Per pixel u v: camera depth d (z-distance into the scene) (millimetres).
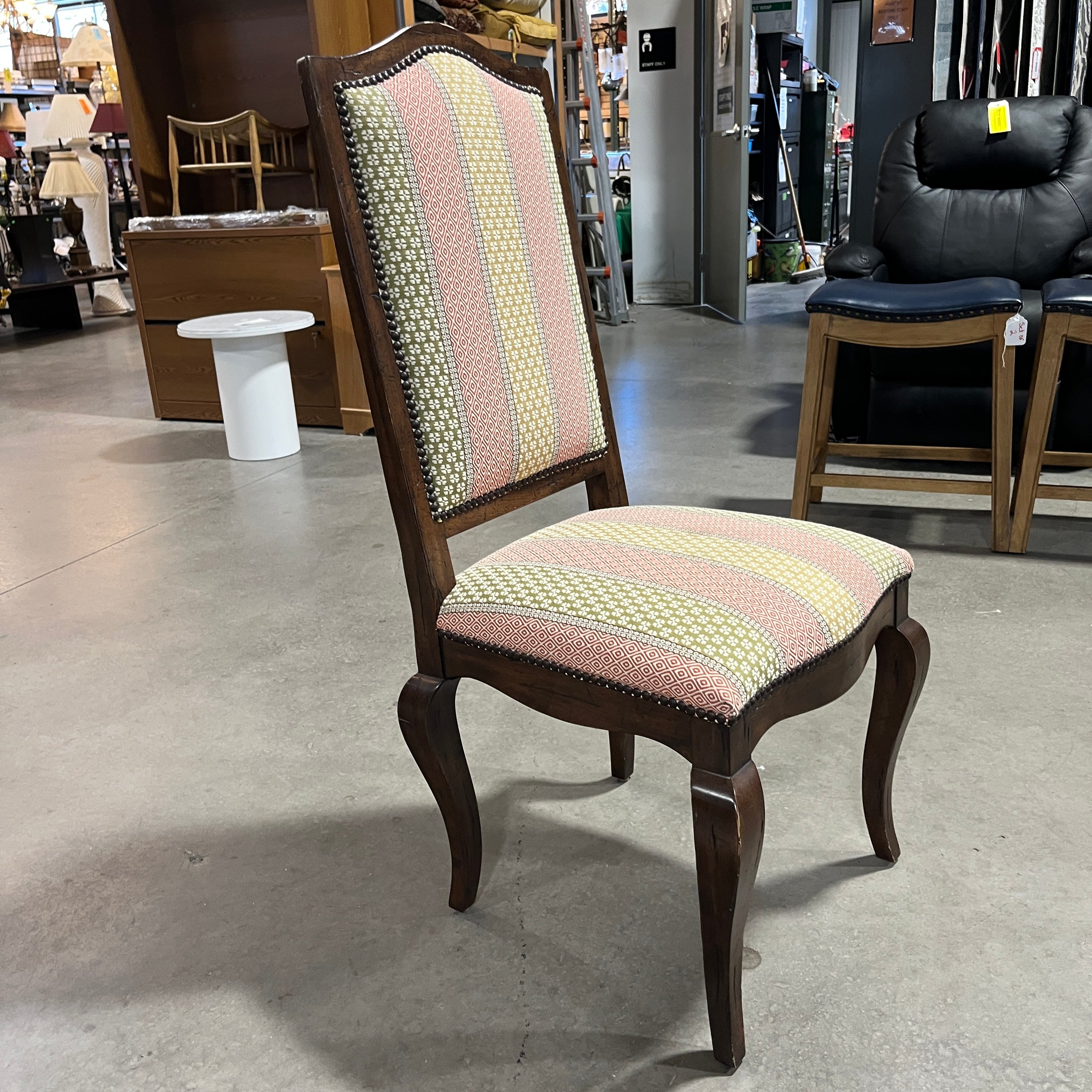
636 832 1486
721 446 3373
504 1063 1092
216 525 2873
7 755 1747
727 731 928
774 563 1105
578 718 1038
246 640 2143
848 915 1287
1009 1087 1033
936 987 1167
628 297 7105
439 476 1112
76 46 7836
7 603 2387
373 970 1236
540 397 1232
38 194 7488
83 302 8570
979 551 2406
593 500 1427
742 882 962
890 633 1223
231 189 4609
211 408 4145
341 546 2654
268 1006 1188
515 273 1197
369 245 1044
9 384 5121
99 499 3168
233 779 1657
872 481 2461
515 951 1257
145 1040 1147
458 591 1132
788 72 7953
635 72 6238
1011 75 4105
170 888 1401
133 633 2195
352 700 1887
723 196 5887
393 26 3717
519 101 1231
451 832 1277
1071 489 2314
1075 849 1393
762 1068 1068
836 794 1547
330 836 1503
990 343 2754
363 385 3787
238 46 4352
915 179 3186
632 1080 1062
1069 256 2998
